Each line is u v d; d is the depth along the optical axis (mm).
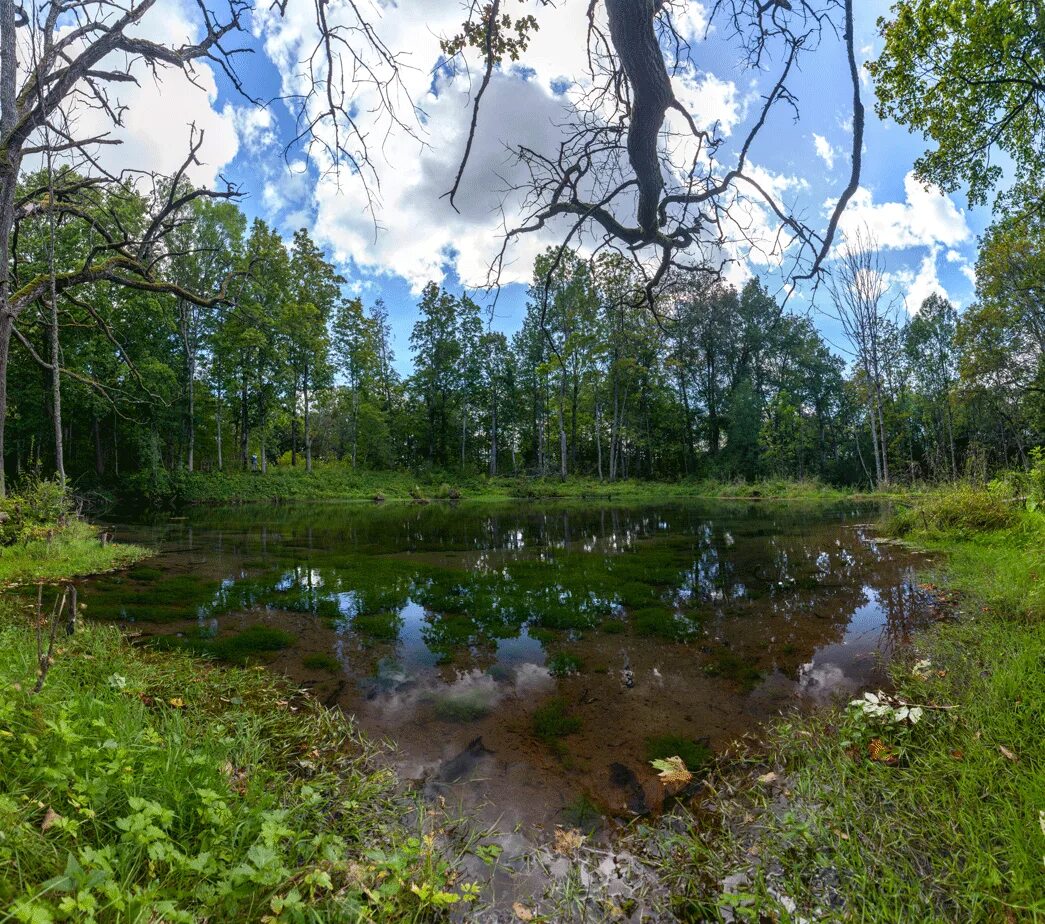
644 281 3072
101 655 3654
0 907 1224
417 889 1771
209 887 1517
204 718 2965
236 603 6016
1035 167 8586
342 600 6184
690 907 1852
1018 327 20484
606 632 4977
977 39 7434
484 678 3932
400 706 3461
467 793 2527
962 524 8836
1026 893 1654
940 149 8656
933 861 1905
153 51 6453
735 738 3020
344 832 2182
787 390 38406
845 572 7195
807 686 3674
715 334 33406
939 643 4059
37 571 7363
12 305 9023
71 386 21109
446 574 7750
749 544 10180
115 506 22828
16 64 8016
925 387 34375
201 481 26125
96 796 1724
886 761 2561
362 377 38281
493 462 39719
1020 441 26250
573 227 2637
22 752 1842
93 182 9508
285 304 29172
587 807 2428
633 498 28500
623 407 37344
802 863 1993
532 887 1946
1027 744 2416
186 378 28281
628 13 2055
